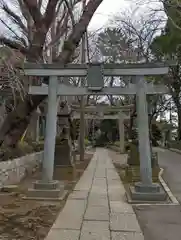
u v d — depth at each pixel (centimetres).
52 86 729
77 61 1582
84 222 493
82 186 856
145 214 545
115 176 1081
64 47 815
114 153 2620
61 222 491
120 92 723
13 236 418
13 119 778
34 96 768
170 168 1273
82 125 1802
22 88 607
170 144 3047
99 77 714
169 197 684
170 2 1241
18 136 817
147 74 715
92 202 643
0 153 816
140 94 716
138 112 711
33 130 1758
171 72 1908
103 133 4859
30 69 725
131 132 1570
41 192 663
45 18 760
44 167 706
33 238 412
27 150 1113
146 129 704
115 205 615
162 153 2353
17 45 768
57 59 805
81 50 1525
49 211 557
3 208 563
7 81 604
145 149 695
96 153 2702
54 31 1114
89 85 714
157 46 1559
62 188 725
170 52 1547
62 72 727
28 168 1048
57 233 436
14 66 628
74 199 673
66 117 1102
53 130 721
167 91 718
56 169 987
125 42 1808
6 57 597
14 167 871
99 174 1141
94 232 443
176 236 429
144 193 647
